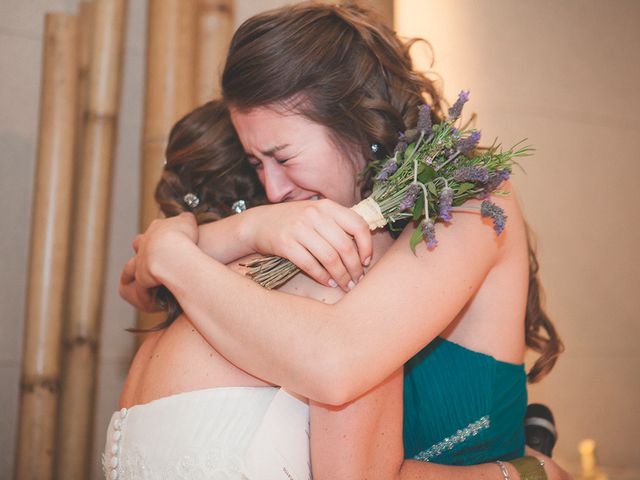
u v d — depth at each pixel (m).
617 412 3.33
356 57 1.34
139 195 2.58
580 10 3.42
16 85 2.60
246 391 1.14
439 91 1.53
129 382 1.34
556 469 1.49
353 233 1.12
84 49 2.61
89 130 2.53
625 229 3.43
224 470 1.09
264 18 1.32
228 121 1.69
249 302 1.09
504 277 1.38
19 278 2.57
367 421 1.08
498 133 3.21
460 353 1.37
